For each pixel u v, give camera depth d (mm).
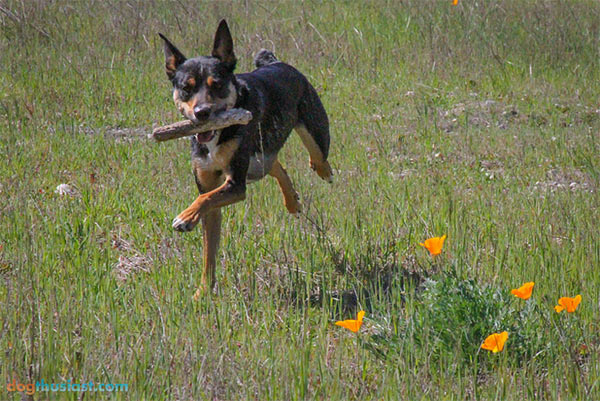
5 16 16719
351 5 20391
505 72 16016
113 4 18734
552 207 9164
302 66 16156
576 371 5676
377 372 5977
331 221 8969
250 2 20141
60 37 16609
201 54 16484
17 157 10477
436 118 13406
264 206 9328
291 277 7410
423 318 6207
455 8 19000
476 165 11234
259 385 5418
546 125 13430
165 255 7805
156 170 10539
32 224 8328
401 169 11180
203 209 6973
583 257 7566
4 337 5855
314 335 6652
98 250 7684
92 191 9539
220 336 6176
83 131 12219
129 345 5875
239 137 7207
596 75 16234
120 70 15219
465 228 8023
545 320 6113
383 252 8203
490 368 5961
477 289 6387
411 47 17391
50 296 6449
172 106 13750
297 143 12047
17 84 14023
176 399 5531
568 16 19062
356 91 14914
